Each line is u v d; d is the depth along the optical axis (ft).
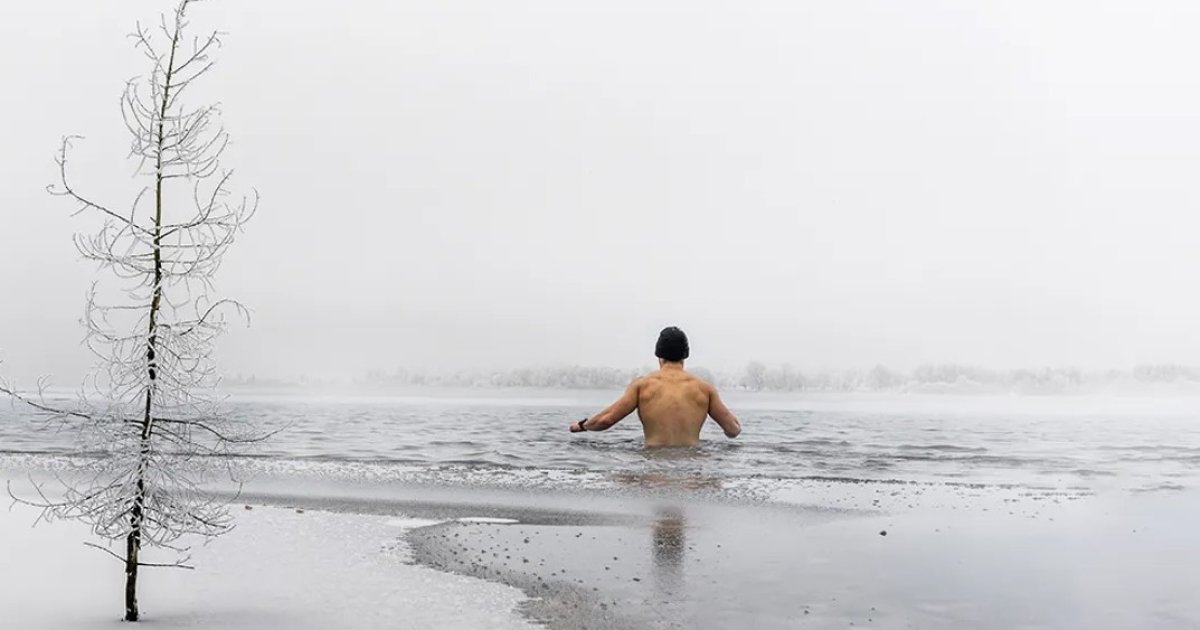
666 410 49.70
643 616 16.63
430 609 16.71
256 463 41.86
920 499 32.50
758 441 54.24
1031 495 33.68
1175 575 20.35
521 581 19.25
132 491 15.49
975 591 18.84
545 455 45.88
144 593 17.60
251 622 15.49
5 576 18.83
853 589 18.92
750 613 16.97
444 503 30.86
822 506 30.60
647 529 26.09
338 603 17.02
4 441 52.54
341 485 35.01
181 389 15.74
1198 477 39.52
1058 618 16.81
